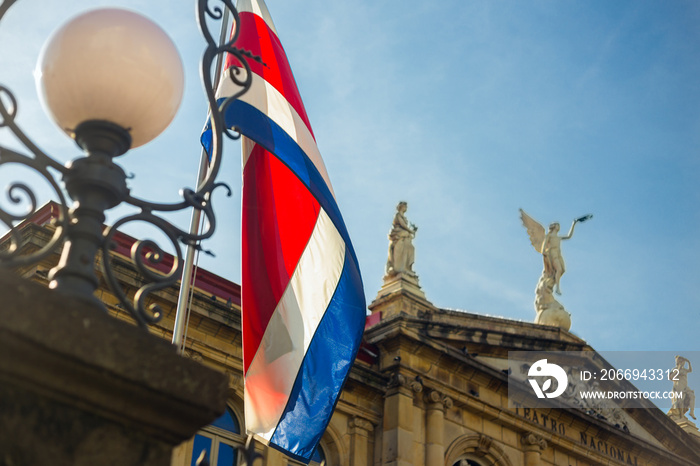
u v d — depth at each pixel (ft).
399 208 98.43
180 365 12.92
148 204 15.17
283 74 47.29
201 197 15.98
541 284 108.78
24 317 11.55
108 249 14.25
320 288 43.68
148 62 14.80
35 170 13.99
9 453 11.52
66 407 12.14
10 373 11.63
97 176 14.42
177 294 71.77
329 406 41.14
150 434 12.82
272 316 42.45
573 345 103.71
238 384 74.95
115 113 14.75
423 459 84.84
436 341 89.86
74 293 13.30
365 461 82.48
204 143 42.86
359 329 43.29
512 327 98.48
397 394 84.84
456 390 90.43
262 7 49.14
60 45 14.57
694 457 119.85
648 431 115.03
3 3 14.58
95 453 12.19
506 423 94.84
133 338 12.57
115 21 14.84
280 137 44.73
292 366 41.37
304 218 45.47
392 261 95.91
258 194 45.44
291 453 39.58
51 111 14.87
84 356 11.96
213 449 71.92
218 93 44.65
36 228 63.57
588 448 103.45
